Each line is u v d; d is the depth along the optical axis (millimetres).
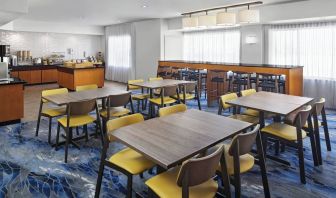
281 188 2848
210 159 1783
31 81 10406
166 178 2082
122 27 11055
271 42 7297
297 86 5863
